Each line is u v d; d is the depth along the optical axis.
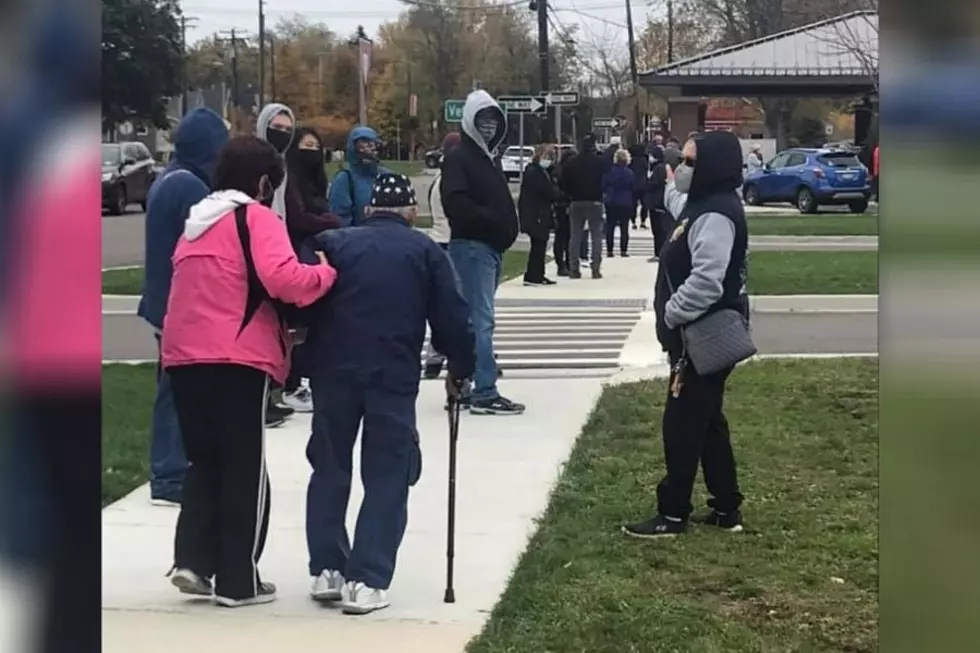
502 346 12.21
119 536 6.01
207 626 4.79
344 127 75.75
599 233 18.48
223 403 4.92
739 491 6.46
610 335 12.91
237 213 4.91
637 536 5.92
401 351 5.00
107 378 10.38
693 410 5.79
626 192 22.22
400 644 4.58
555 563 5.52
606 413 8.84
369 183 8.81
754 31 51.56
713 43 61.44
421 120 74.81
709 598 5.03
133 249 24.12
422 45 74.62
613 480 6.98
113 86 47.94
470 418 8.75
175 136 6.59
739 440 7.89
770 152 48.59
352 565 4.97
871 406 8.89
